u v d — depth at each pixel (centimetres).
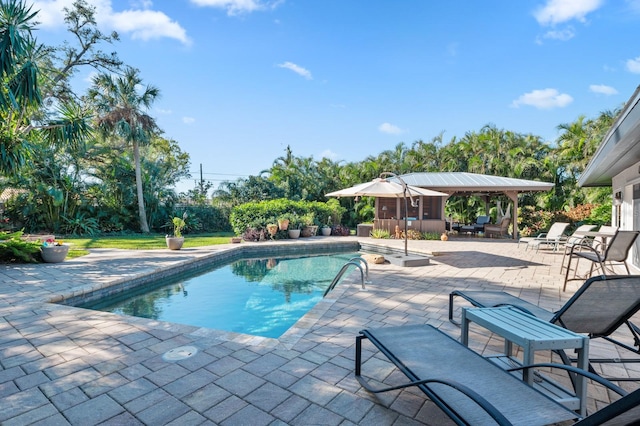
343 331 407
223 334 395
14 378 295
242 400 263
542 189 1616
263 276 916
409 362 236
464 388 181
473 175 1828
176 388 279
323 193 2464
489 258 1012
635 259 841
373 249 1417
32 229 1728
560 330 259
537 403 191
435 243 1436
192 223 2077
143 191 2064
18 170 960
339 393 273
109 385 284
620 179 972
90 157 1933
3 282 666
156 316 586
